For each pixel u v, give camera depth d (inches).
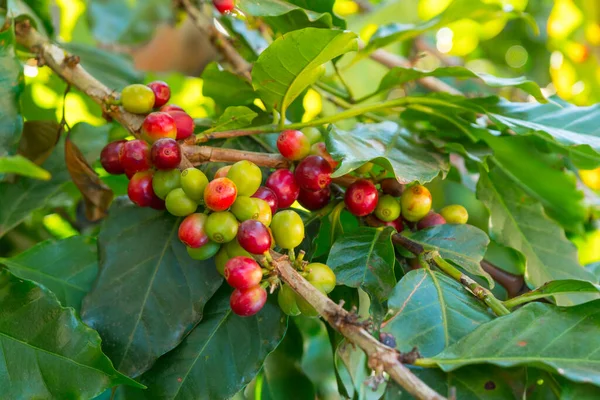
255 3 17.0
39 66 17.9
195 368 15.0
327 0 18.1
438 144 17.7
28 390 14.0
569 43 30.0
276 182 15.3
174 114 16.0
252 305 13.6
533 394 14.9
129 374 14.6
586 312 13.7
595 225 22.5
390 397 13.3
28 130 18.6
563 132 17.0
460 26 27.9
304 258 16.0
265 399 17.0
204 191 14.3
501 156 19.7
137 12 28.9
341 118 17.3
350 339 12.5
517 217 18.9
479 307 14.5
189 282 15.5
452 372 13.4
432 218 16.5
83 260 17.3
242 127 17.2
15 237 21.6
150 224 16.2
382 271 15.1
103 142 19.9
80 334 14.3
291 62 15.4
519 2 29.7
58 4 28.0
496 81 17.0
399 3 28.8
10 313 14.3
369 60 29.1
